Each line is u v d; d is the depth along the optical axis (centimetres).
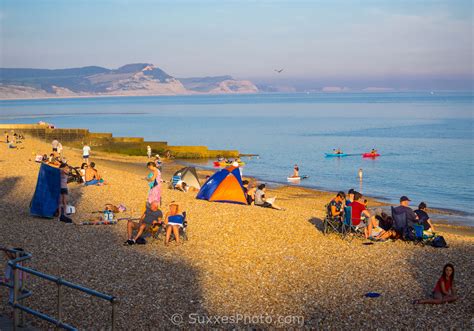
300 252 1688
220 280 1383
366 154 7112
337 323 1125
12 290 1006
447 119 15912
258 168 5922
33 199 2036
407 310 1199
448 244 1844
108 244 1683
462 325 1112
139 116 19450
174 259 1548
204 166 5788
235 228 1967
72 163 4391
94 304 1174
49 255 1533
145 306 1180
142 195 2598
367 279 1423
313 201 3566
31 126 7656
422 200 4062
